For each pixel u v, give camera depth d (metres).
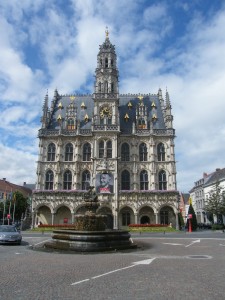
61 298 8.62
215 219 85.50
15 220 90.88
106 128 61.47
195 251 21.42
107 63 68.62
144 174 61.81
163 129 63.59
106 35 71.94
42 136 63.16
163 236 40.28
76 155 61.97
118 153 62.66
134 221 59.03
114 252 20.78
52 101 70.25
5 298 8.65
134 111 69.00
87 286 10.11
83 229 27.25
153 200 58.59
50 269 13.38
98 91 65.81
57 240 23.73
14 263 15.20
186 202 131.12
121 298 8.64
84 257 17.78
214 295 9.01
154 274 12.25
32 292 9.30
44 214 60.50
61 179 61.25
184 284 10.45
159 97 70.88
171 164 61.22
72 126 65.94
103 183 58.50
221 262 15.74
